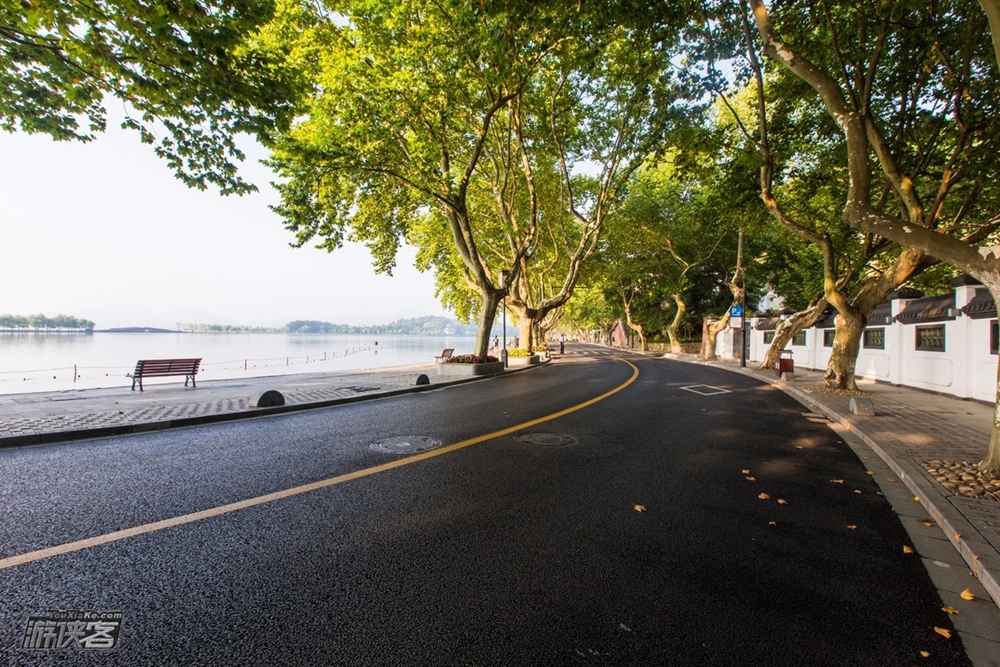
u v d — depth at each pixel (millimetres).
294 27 15336
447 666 2348
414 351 57938
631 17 9391
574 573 3264
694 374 20641
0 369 22094
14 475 5258
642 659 2414
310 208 16750
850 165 7426
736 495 4934
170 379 19641
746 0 10461
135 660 2357
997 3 4777
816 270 24734
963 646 2570
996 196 12016
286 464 5805
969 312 11586
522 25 10039
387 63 14969
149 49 7570
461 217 19141
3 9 6793
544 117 20047
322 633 2584
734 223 26953
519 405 10898
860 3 9562
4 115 8633
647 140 18969
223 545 3607
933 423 8727
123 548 3527
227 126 9461
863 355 18109
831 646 2551
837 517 4406
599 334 98312
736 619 2771
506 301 25188
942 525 4160
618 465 5941
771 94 13602
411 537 3797
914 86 11406
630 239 33031
